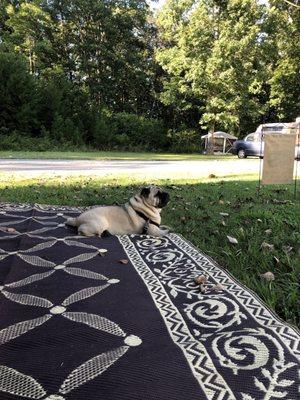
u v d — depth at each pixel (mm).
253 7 12758
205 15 13164
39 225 2328
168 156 10898
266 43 13047
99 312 1230
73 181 4289
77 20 15602
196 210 2801
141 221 2162
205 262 1705
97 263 1684
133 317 1199
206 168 6652
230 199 3281
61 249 1865
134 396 846
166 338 1081
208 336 1094
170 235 2137
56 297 1340
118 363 960
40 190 3617
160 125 15883
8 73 11914
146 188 2189
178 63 13984
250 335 1099
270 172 3070
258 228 2268
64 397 843
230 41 12766
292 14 13516
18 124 12039
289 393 858
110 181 4348
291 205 3021
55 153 9992
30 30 14391
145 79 16750
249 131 16922
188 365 954
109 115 14820
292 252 1815
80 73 15773
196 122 17125
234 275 1591
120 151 13625
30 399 838
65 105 13320
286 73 14352
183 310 1254
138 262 1705
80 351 1012
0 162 6957
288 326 1152
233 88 13602
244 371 933
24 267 1624
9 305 1275
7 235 2094
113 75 16406
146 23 17094
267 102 15516
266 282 1496
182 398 839
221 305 1288
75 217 2449
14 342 1053
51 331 1111
